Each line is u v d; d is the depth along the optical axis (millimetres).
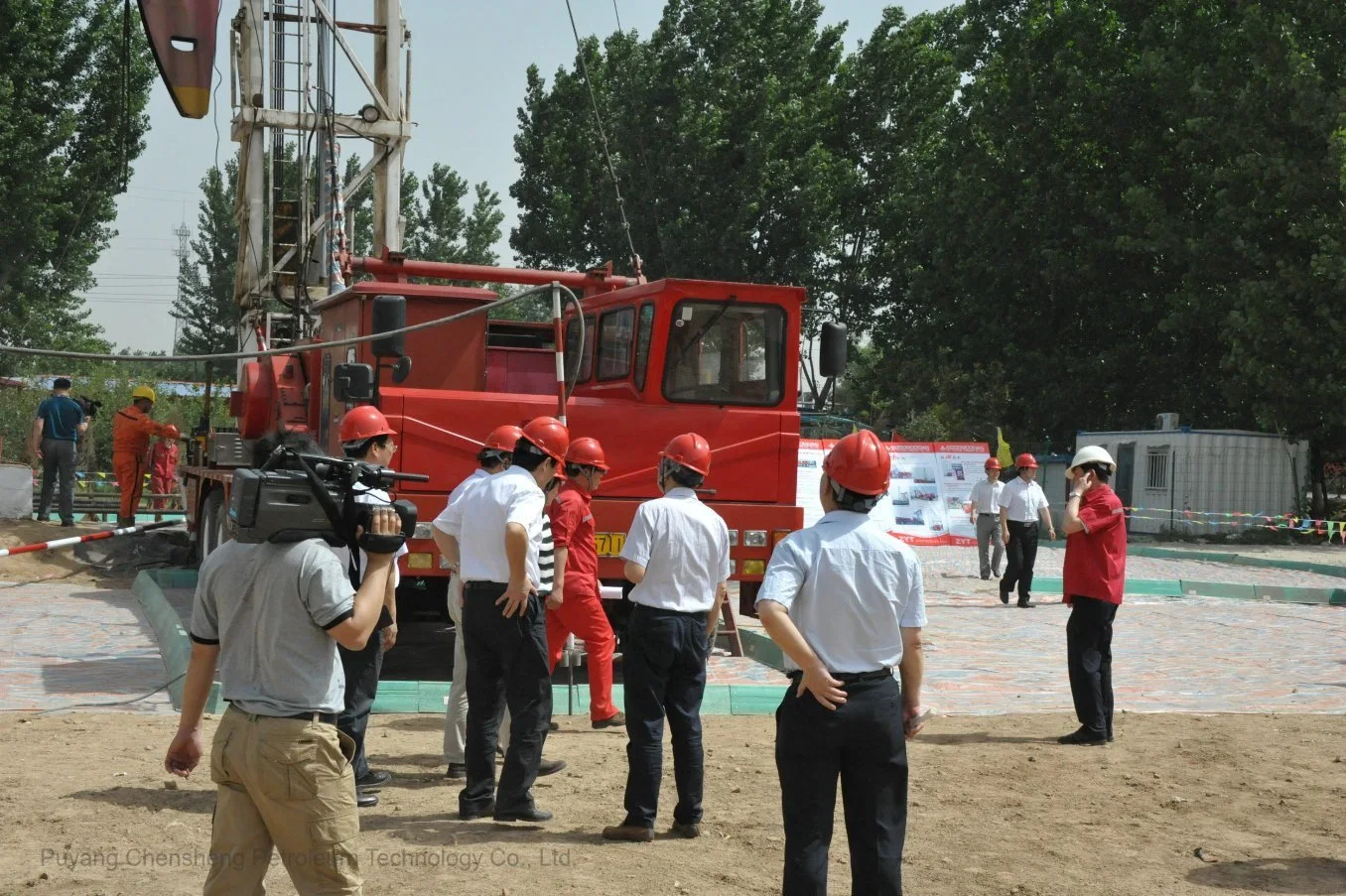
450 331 12328
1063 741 9055
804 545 4762
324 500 4277
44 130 46312
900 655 4805
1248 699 11047
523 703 6859
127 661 11453
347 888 4258
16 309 48062
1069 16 41906
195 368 84500
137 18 47625
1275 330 33312
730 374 12039
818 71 54000
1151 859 6375
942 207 45531
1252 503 33375
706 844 6520
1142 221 39531
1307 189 32781
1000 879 6031
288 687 4227
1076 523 8906
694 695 6793
